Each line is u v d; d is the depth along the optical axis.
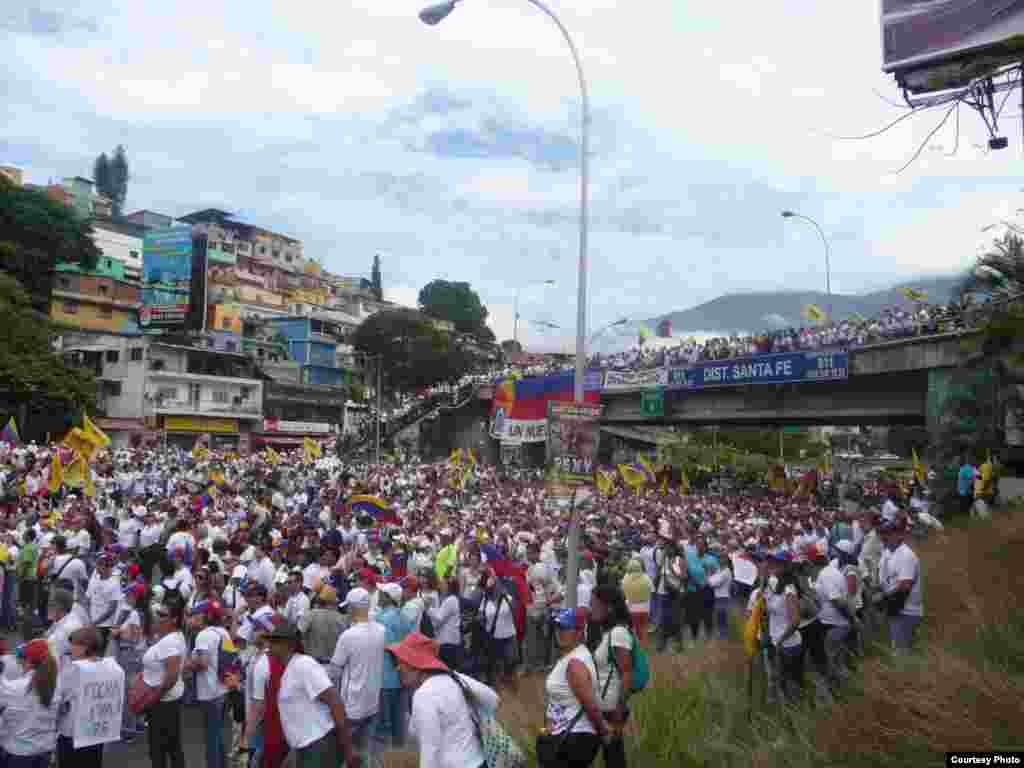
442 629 10.37
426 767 4.45
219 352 63.12
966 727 5.32
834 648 8.39
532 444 66.31
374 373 77.62
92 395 50.56
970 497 20.05
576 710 5.18
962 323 24.48
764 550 14.46
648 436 71.81
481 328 109.75
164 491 26.28
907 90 11.65
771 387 36.38
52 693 6.55
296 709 5.72
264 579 11.71
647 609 11.88
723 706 7.83
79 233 64.38
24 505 18.83
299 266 101.38
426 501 25.75
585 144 13.21
